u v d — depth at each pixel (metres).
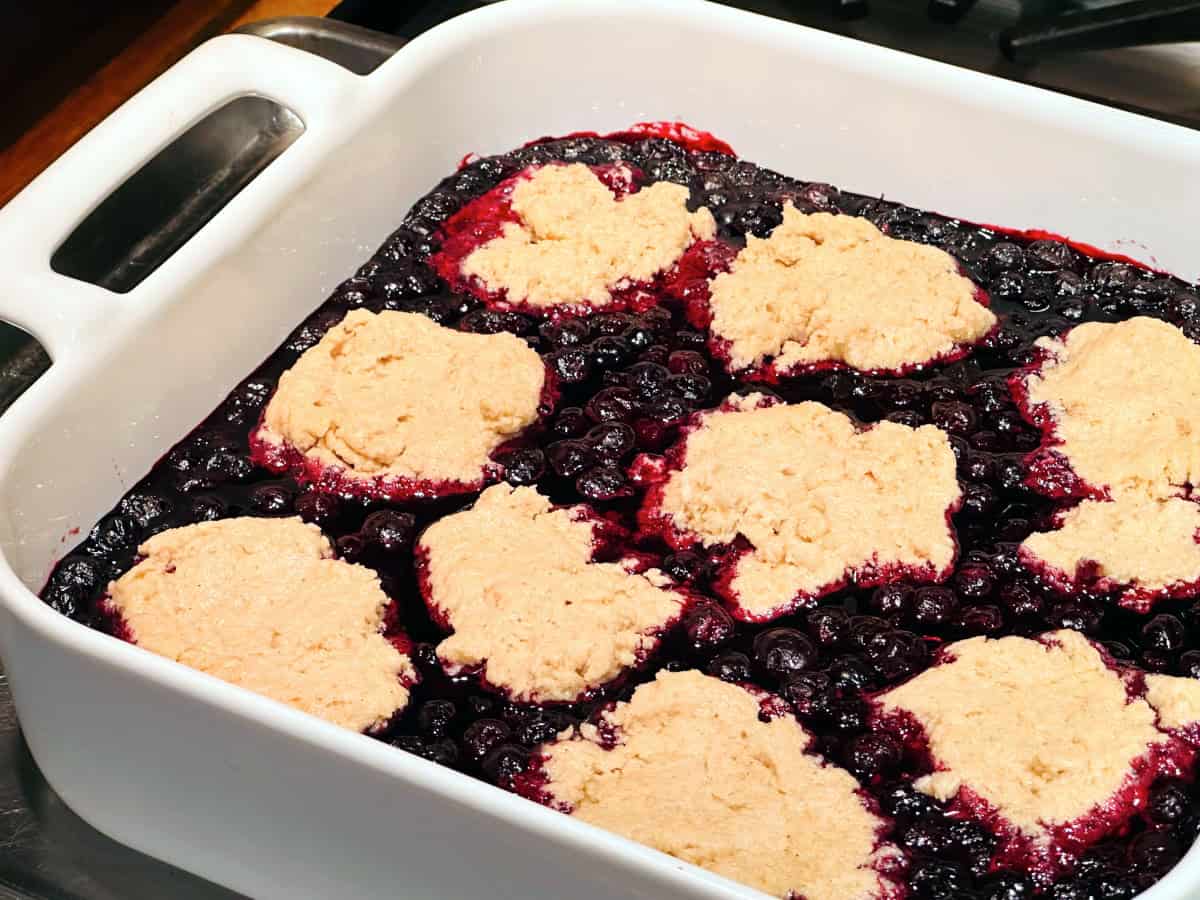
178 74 0.51
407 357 0.50
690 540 0.47
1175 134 0.51
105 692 0.40
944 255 0.53
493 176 0.57
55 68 0.68
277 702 0.38
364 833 0.39
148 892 0.42
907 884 0.40
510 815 0.36
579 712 0.43
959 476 0.48
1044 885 0.40
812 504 0.47
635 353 0.51
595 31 0.56
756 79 0.55
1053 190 0.53
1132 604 0.45
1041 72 0.63
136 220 0.55
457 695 0.44
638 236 0.53
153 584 0.46
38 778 0.45
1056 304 0.52
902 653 0.44
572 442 0.49
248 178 0.57
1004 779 0.41
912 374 0.51
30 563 0.46
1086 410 0.49
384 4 0.63
